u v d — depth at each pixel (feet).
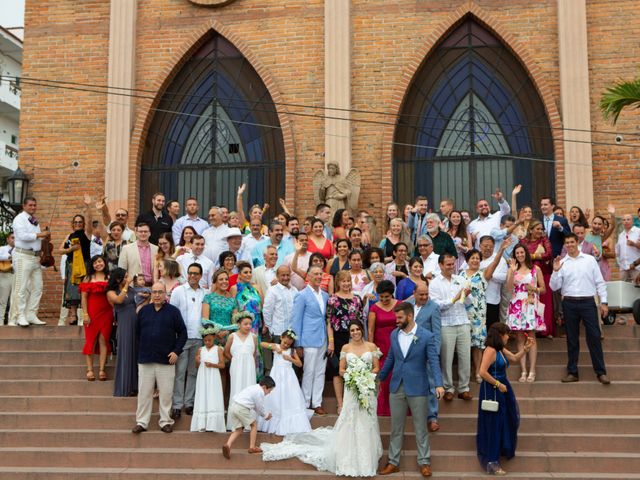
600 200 50.83
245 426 31.81
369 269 37.83
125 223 43.73
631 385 35.17
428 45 53.83
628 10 52.06
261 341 36.50
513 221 42.11
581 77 51.44
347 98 53.57
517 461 31.04
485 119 54.39
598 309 38.88
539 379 36.78
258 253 40.37
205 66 57.26
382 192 52.80
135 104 56.39
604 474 30.40
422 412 30.55
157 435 33.35
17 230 44.01
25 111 57.00
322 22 55.01
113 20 56.65
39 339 41.86
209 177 56.49
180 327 34.12
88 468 31.99
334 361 35.32
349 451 30.09
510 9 53.62
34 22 57.88
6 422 35.04
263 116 56.18
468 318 35.40
